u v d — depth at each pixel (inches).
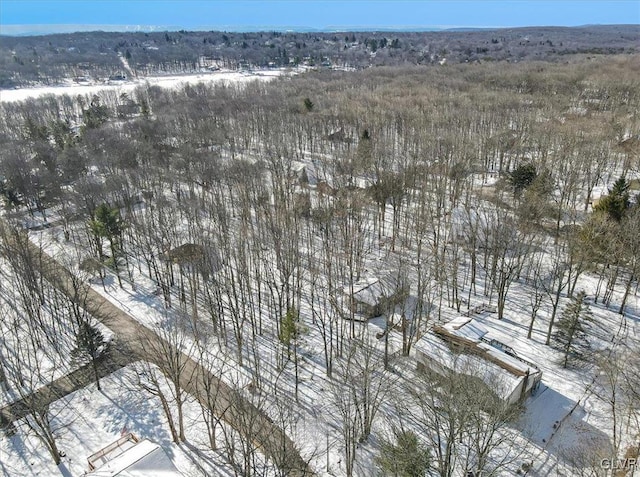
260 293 2333.9
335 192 3115.2
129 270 2733.8
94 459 1556.3
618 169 3762.3
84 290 2349.9
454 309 2320.4
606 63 7741.1
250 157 4375.0
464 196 3358.8
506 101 5260.8
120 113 6259.8
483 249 2541.8
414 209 3061.0
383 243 2923.2
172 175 3659.0
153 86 7819.9
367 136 4101.9
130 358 2071.9
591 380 1831.9
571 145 3499.0
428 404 1491.1
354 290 2294.5
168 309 2413.9
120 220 2741.1
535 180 3011.8
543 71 7278.5
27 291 2476.6
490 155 4247.0
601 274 2332.7
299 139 4739.2
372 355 2001.7
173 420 1745.8
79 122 6574.8
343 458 1567.4
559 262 2348.7
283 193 3034.0
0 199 3772.1
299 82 7637.8
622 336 2025.1
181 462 1571.1
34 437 1701.5
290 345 2091.5
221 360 2020.2
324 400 1803.6
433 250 2527.1
